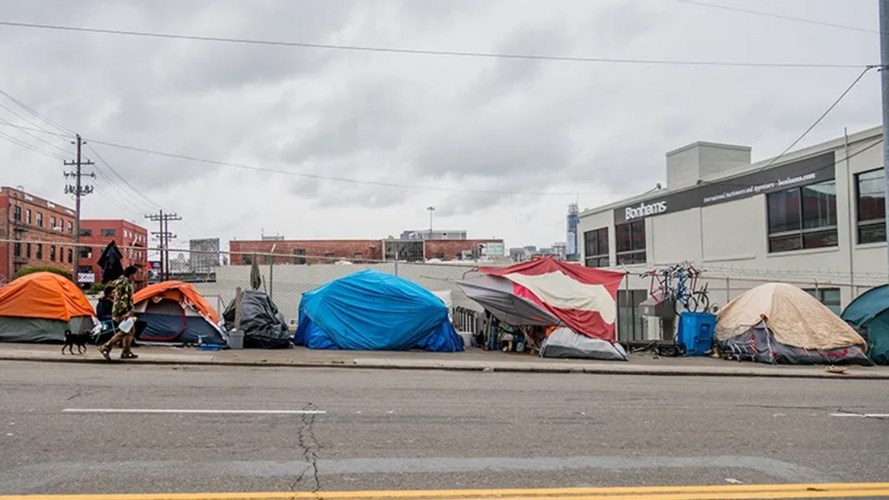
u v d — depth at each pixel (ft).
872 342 63.93
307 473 19.60
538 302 60.13
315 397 32.42
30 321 52.60
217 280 113.80
